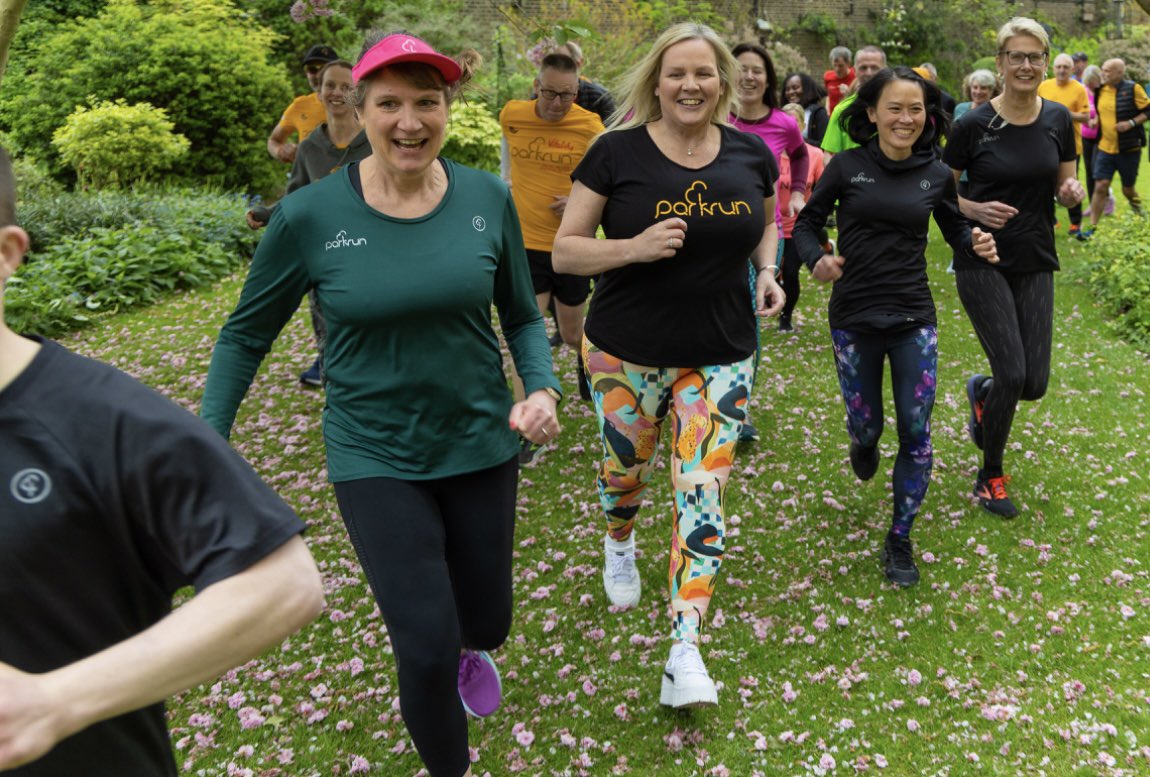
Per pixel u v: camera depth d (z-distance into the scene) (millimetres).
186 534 1277
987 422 4527
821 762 2953
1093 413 5832
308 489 5078
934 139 3994
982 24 23094
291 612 1271
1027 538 4367
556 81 5184
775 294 3449
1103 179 11102
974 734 3064
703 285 3268
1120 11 25719
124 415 1273
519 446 2855
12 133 13727
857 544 4371
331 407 2688
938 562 4195
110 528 1303
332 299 2551
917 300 3955
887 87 3807
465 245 2594
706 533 3244
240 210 11539
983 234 3904
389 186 2604
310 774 2975
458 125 14273
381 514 2561
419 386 2578
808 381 6441
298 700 3346
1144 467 5027
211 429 1325
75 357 1326
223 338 2605
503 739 3137
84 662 1146
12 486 1240
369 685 3434
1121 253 8352
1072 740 3004
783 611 3850
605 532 4496
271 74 14133
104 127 12461
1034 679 3350
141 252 9539
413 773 2982
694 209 3227
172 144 12781
